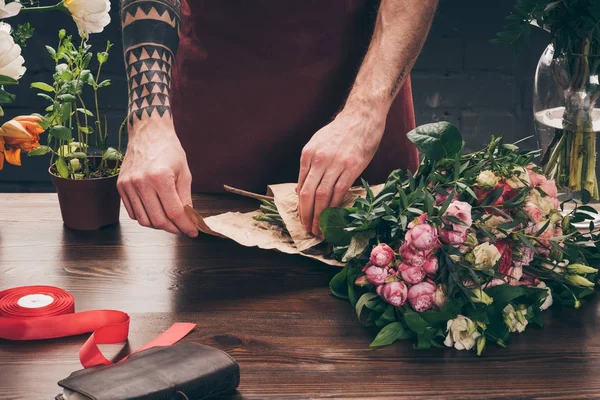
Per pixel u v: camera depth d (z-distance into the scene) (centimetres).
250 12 148
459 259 101
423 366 94
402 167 162
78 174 136
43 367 93
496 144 114
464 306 101
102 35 254
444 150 109
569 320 107
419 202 105
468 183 106
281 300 111
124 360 88
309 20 148
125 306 109
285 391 89
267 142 158
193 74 154
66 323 100
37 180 265
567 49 122
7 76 110
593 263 116
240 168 160
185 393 83
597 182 126
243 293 113
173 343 98
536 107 130
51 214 144
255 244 121
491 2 260
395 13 128
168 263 124
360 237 108
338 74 153
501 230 102
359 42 151
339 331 102
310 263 124
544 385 91
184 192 122
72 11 120
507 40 127
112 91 258
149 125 124
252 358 95
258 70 152
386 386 90
